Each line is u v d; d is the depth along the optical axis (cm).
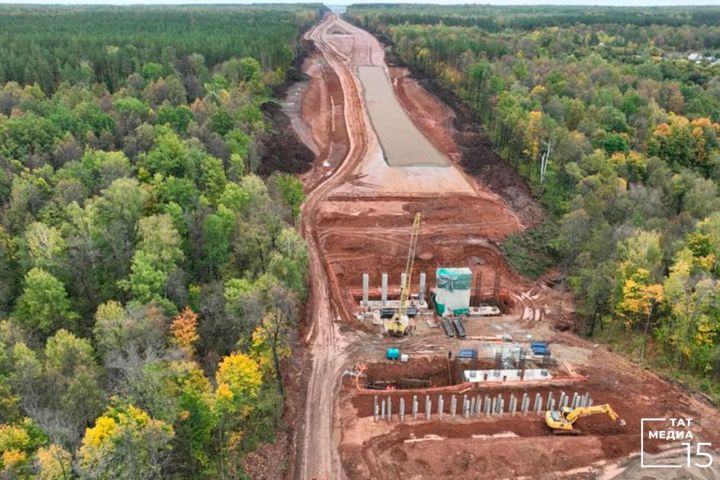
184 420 4425
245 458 5088
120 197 6988
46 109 10281
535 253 9150
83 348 5222
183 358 5081
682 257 7188
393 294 8194
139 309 5509
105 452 3834
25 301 5938
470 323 7512
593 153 10912
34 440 4153
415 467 5122
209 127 10844
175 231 6438
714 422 5753
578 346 7062
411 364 6625
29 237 6291
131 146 9325
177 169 8488
